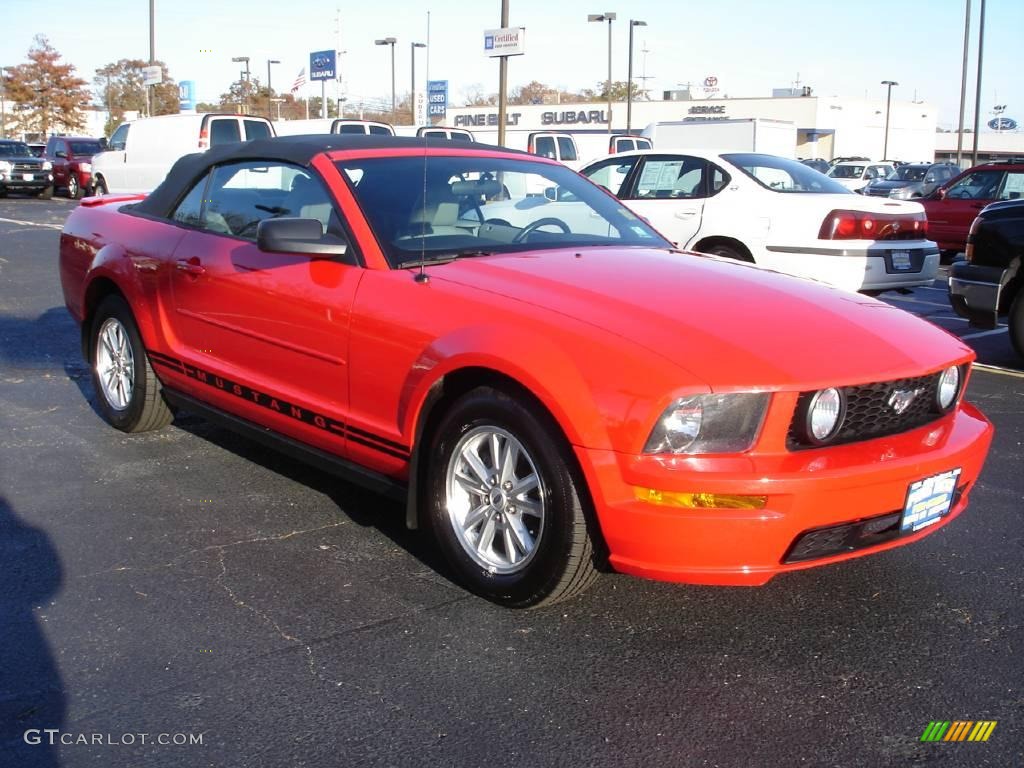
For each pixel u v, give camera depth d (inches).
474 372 134.5
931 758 104.3
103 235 213.5
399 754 104.5
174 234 192.4
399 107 2704.2
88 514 171.0
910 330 137.0
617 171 397.7
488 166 179.9
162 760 103.2
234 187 185.0
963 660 124.6
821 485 115.0
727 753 105.0
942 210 597.3
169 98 2856.8
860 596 142.5
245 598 140.1
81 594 140.8
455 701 114.4
